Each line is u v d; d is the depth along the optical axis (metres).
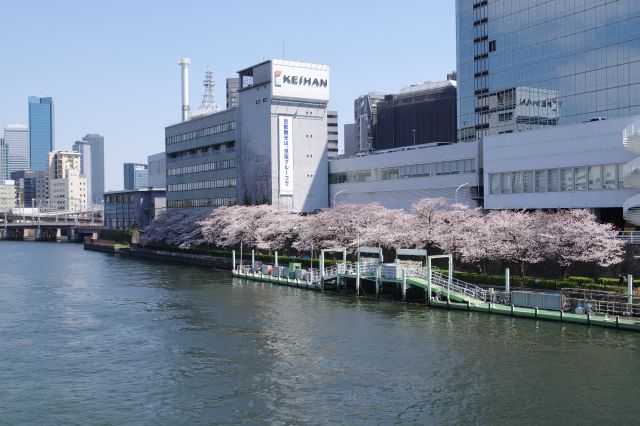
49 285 106.31
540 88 138.88
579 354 53.81
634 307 63.31
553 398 44.06
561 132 95.06
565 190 94.69
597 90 125.12
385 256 105.12
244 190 159.12
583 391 45.25
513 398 44.25
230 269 131.50
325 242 109.69
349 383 47.94
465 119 161.75
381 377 49.12
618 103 120.94
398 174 131.50
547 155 97.12
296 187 150.88
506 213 88.31
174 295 91.75
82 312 78.06
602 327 62.38
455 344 57.88
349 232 109.19
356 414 41.94
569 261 74.31
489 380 47.88
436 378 48.59
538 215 82.19
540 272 79.75
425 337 60.72
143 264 150.62
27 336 64.62
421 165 125.31
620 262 72.31
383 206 124.88
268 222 131.50
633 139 73.88
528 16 142.25
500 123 150.62
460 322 67.00
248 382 48.66
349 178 147.12
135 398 45.56
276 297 87.69
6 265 148.00
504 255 79.19
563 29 132.88
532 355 53.75
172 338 63.00
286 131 149.88
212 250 152.50
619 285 68.94
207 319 72.25
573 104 130.00
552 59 135.62
